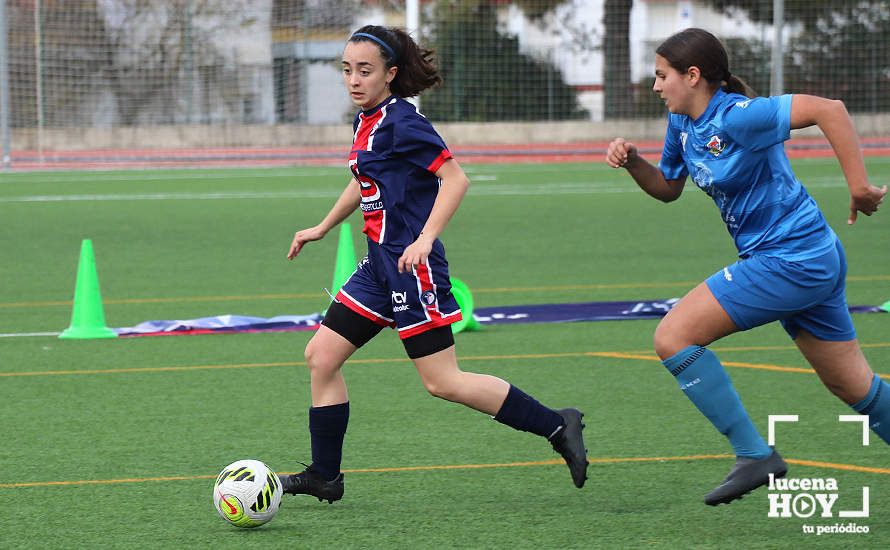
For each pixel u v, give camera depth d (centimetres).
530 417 1455
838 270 1384
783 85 10719
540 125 10325
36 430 1914
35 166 8750
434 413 2009
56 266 3969
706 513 1455
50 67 9431
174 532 1394
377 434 1875
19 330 2856
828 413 1983
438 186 1430
